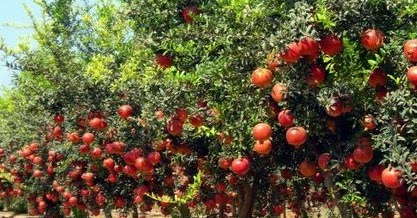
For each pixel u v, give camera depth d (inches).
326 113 114.3
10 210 606.2
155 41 152.9
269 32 117.8
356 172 116.5
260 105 120.1
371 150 107.9
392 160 98.4
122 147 165.3
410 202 122.1
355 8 104.1
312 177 139.9
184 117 133.2
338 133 115.6
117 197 233.8
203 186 192.9
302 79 106.7
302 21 102.0
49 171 290.8
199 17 138.9
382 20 112.3
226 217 225.0
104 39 290.4
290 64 108.0
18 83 190.1
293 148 136.5
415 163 98.7
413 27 112.2
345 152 112.2
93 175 232.5
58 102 175.8
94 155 185.6
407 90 101.0
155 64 159.2
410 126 99.0
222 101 130.6
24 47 227.0
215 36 127.9
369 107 107.6
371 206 127.9
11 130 352.5
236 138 122.7
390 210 135.9
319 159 116.5
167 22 154.8
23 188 360.5
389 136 100.4
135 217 255.9
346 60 108.5
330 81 109.0
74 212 343.6
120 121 166.2
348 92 104.9
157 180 197.2
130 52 270.4
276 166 155.9
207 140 165.3
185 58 149.3
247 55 116.6
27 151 292.8
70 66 186.7
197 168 189.6
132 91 165.3
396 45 103.7
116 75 186.1
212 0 148.8
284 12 122.2
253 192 178.4
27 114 302.7
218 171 175.8
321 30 105.2
